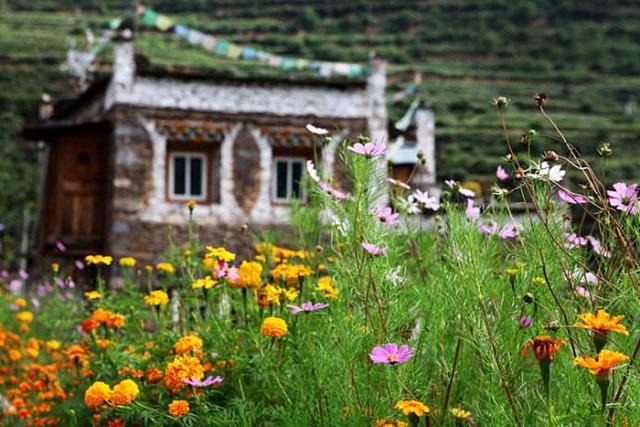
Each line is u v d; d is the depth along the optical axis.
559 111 76.38
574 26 96.06
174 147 15.79
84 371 5.81
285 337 4.89
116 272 15.09
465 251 3.91
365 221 4.38
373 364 4.26
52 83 70.25
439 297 4.29
